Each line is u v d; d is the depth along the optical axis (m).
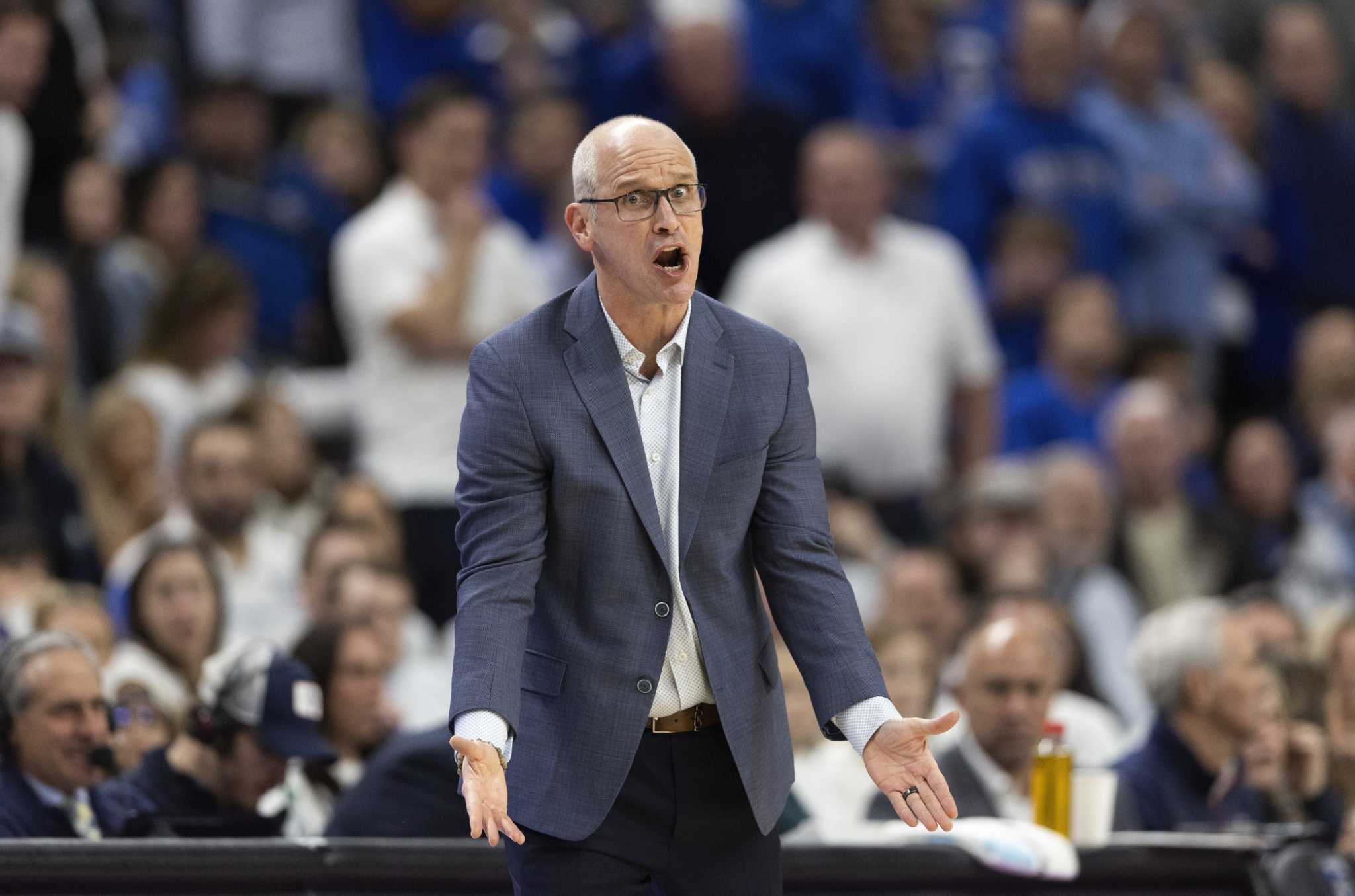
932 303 30.34
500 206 33.72
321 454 30.20
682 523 10.63
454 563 26.25
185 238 29.89
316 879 13.77
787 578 10.81
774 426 10.85
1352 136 39.31
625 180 10.38
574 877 10.66
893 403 29.78
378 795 15.68
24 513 23.77
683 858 10.85
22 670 14.62
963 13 41.31
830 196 30.06
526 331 10.83
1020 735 17.44
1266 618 22.86
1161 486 29.83
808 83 37.19
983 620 23.47
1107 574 27.52
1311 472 34.72
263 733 15.43
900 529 29.73
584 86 36.34
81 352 28.03
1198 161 36.38
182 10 34.81
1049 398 32.09
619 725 10.59
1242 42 43.34
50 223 29.05
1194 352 36.09
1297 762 19.11
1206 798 18.48
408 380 26.58
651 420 10.78
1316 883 15.54
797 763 19.41
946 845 15.09
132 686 16.81
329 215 33.03
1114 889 15.38
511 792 10.70
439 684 21.97
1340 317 35.50
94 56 32.44
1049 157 34.97
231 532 23.80
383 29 36.00
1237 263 38.47
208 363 26.62
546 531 10.66
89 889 13.11
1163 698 18.58
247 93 32.16
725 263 33.50
